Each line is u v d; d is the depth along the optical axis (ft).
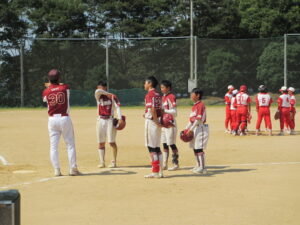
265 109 54.49
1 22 135.95
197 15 164.14
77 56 124.47
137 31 161.38
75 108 115.96
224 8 163.53
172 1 165.78
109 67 124.16
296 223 18.60
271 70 124.47
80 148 45.03
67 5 155.94
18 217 10.87
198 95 29.84
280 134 55.83
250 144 46.88
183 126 65.26
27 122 76.28
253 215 19.84
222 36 165.58
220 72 126.93
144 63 127.24
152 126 28.58
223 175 29.66
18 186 26.89
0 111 106.93
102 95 33.27
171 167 33.45
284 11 154.20
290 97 55.98
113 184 27.07
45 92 29.71
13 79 120.67
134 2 161.58
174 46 127.34
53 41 123.75
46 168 33.78
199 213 20.27
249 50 127.34
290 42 124.26
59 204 22.40
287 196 23.38
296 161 35.86
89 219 19.57
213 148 44.19
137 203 22.33
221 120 77.15
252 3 161.17
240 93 54.85
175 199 23.07
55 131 30.04
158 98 28.58
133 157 39.60
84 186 26.58
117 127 33.37
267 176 28.99
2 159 38.52
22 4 150.41
